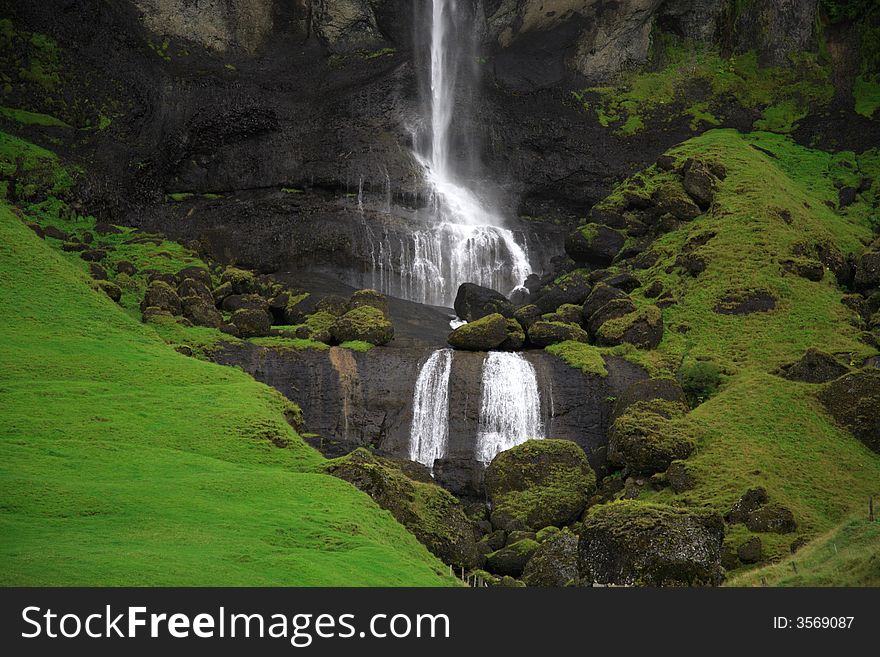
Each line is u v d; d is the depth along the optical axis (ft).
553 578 86.07
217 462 93.71
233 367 135.03
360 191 189.06
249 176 191.42
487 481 119.24
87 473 84.89
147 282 157.17
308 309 153.89
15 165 173.47
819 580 65.72
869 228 173.58
